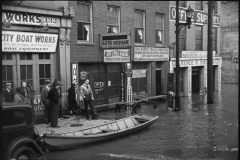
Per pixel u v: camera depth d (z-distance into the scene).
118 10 19.61
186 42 25.73
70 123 13.26
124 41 16.70
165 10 23.33
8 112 8.05
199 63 27.28
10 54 14.07
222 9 38.78
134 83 21.34
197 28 27.36
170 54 23.77
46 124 13.12
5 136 7.92
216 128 13.69
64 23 15.88
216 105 20.73
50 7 15.27
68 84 16.34
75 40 16.75
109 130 11.73
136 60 20.42
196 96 25.98
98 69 18.53
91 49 17.58
